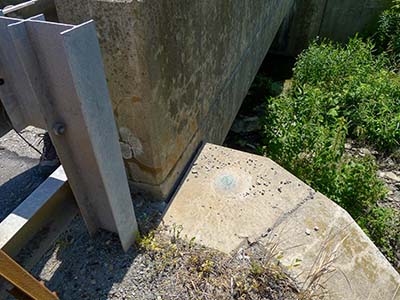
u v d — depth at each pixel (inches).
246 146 170.2
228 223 60.5
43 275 51.1
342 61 200.4
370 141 161.5
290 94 194.7
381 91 175.8
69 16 45.2
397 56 235.5
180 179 70.6
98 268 52.2
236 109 129.6
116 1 41.5
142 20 43.8
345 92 176.2
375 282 53.6
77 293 49.4
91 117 37.0
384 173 147.6
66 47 30.6
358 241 58.6
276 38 295.3
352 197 115.1
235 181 69.7
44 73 34.2
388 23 256.4
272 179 70.5
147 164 59.1
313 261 54.8
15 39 30.5
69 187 47.2
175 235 57.9
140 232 57.9
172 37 54.2
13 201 63.0
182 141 69.4
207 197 66.0
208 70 78.7
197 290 50.4
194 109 73.7
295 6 280.4
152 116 53.1
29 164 70.6
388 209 119.2
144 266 52.9
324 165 121.9
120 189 47.4
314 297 50.1
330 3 274.1
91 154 40.5
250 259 54.5
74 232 56.6
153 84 50.7
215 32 77.7
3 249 38.9
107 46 46.1
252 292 50.4
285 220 61.4
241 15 100.5
